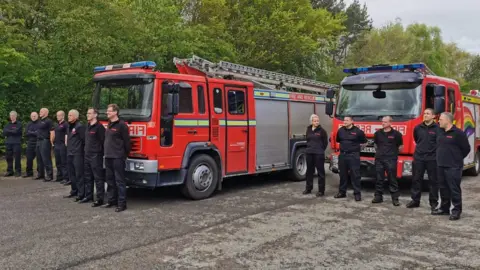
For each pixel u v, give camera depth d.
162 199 8.87
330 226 6.79
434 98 9.45
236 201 8.73
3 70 14.47
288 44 22.95
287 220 7.15
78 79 15.45
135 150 8.02
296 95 11.62
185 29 17.80
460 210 7.35
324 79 28.17
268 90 10.62
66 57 15.34
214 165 9.12
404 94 9.34
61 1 15.00
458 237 6.24
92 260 5.12
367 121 9.52
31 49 15.79
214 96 9.12
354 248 5.70
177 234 6.24
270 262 5.13
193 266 4.96
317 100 12.52
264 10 23.02
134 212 7.63
